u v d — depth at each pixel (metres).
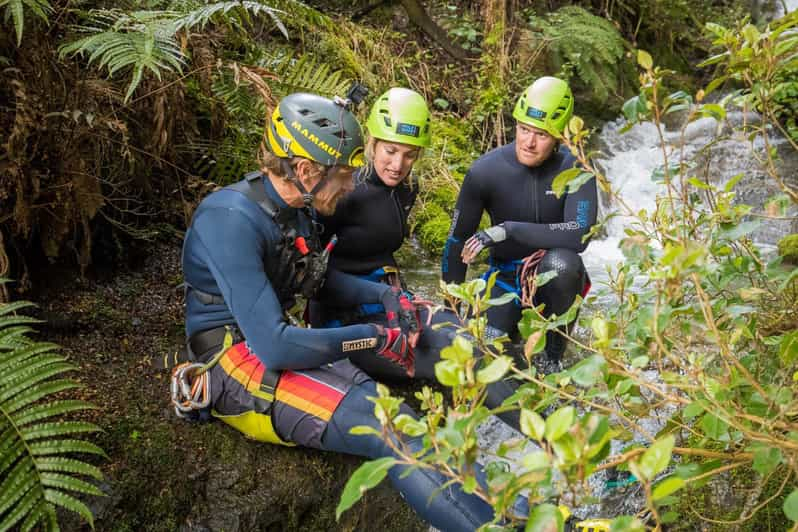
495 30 5.81
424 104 2.35
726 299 1.62
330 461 2.21
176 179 3.09
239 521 2.03
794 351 1.48
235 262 1.89
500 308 2.79
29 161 2.33
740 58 1.50
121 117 2.75
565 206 2.73
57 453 1.92
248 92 3.03
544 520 1.07
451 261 2.85
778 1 7.64
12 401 1.77
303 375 1.99
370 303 2.35
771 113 1.61
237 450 2.12
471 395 1.13
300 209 2.09
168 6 2.77
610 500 2.16
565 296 2.62
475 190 2.80
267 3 3.07
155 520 1.97
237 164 3.16
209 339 2.05
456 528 1.78
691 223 1.67
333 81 3.12
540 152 2.61
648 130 6.07
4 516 1.79
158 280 2.94
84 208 2.52
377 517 2.29
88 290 2.74
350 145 1.96
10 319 1.91
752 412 1.45
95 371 2.33
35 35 2.30
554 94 2.54
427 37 6.09
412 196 2.61
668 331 1.61
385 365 2.44
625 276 1.60
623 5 7.04
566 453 1.00
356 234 2.45
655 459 0.97
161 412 2.18
